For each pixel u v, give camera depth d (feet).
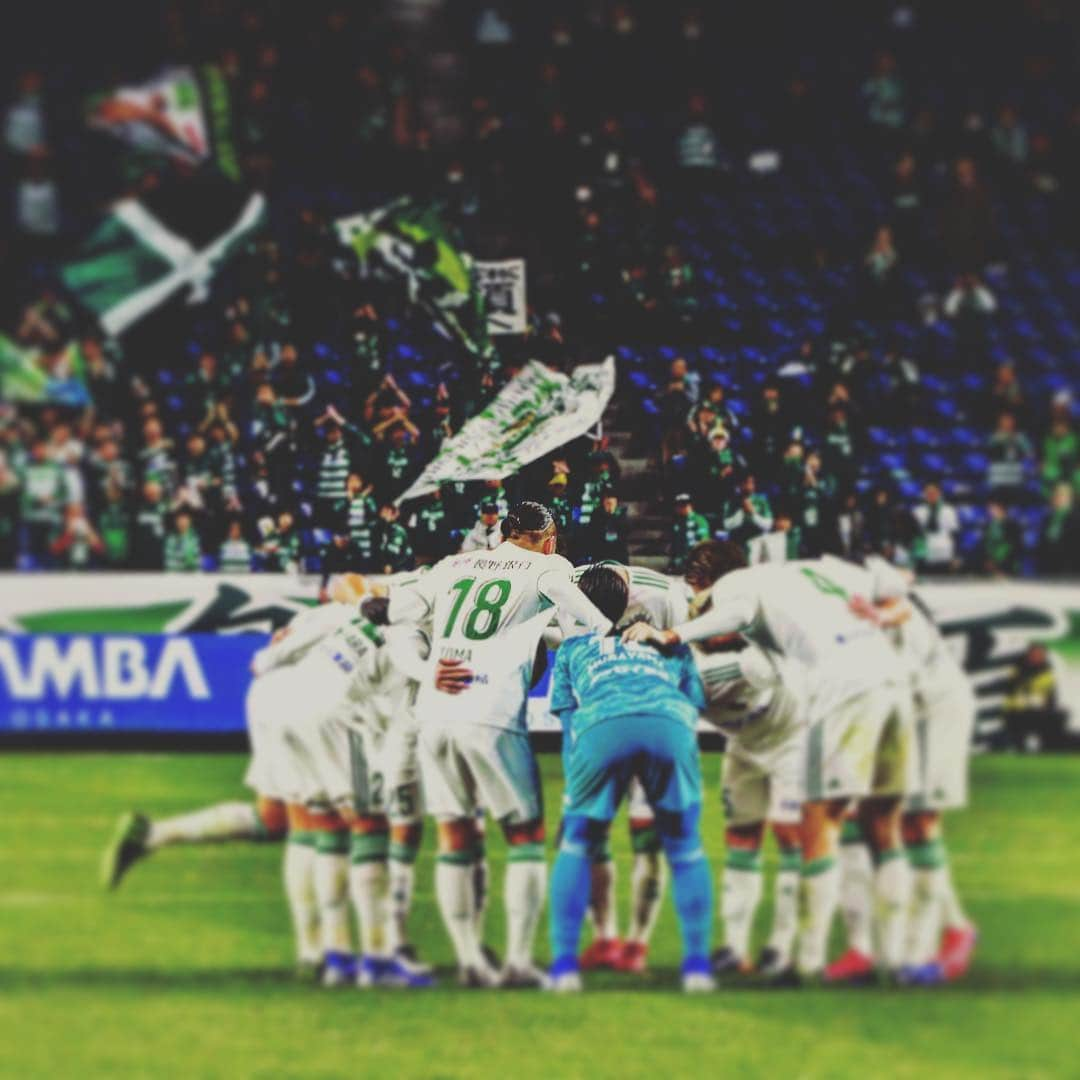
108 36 156.56
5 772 77.25
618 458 83.10
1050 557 110.01
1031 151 163.43
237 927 63.00
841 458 96.43
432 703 54.95
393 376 89.56
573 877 55.93
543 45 152.66
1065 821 70.74
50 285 130.62
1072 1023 56.13
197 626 80.79
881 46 170.19
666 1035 54.85
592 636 54.70
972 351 134.41
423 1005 57.21
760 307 112.78
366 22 151.43
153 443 101.60
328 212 128.98
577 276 100.42
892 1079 51.80
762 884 65.57
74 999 57.57
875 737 57.62
